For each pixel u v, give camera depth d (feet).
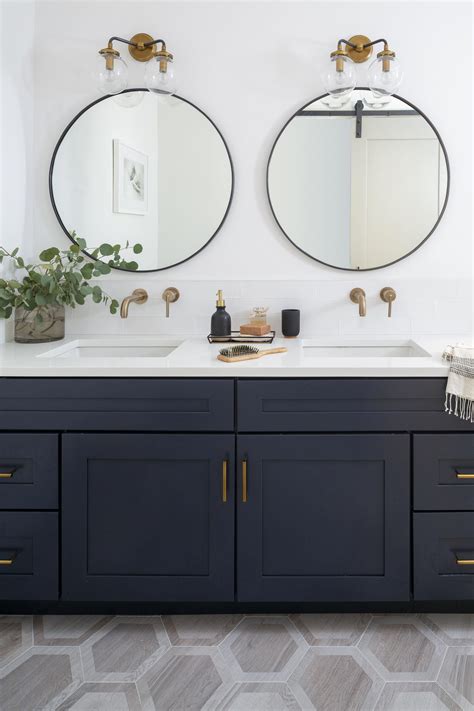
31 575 5.99
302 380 5.81
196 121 7.77
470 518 5.90
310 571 5.98
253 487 5.89
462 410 5.71
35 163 7.86
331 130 7.75
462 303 7.87
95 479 5.93
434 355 6.36
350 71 6.95
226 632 5.99
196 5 7.73
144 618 6.26
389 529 5.91
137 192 7.82
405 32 7.70
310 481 5.90
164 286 7.88
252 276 7.96
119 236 7.87
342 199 7.80
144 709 4.90
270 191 7.81
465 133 7.78
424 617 6.25
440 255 7.90
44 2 7.75
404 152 7.75
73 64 7.80
